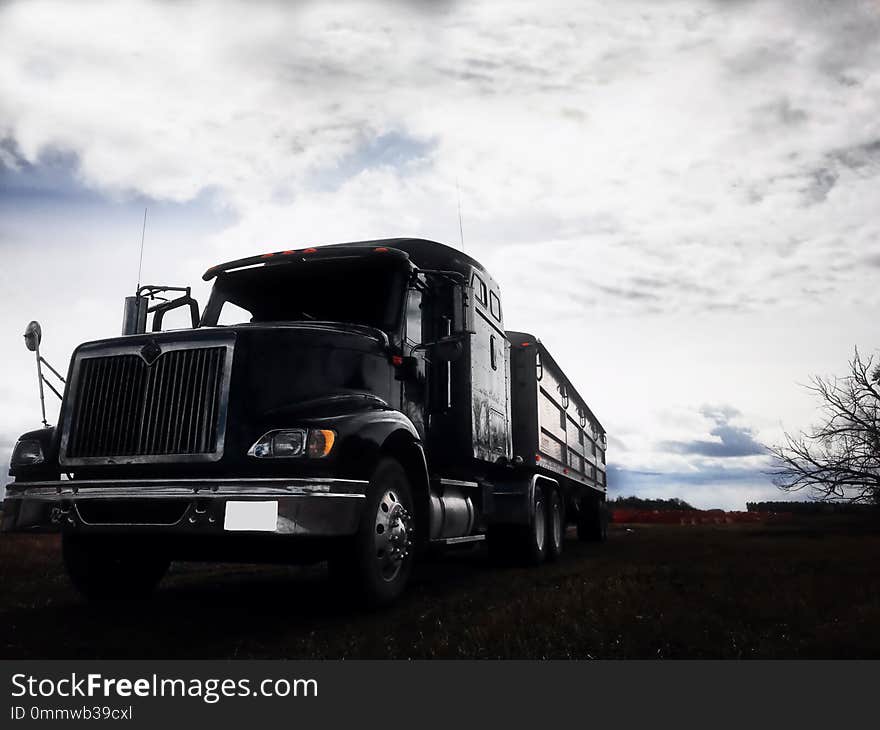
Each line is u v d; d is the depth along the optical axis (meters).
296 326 6.02
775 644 4.75
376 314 6.93
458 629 5.27
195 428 5.46
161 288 7.40
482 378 8.35
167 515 5.39
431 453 7.36
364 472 5.71
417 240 7.98
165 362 5.65
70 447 5.76
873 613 5.53
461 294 7.16
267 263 7.34
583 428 14.88
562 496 12.36
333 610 5.94
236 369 5.52
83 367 5.89
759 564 9.32
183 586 7.91
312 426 5.38
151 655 4.58
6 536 13.01
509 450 9.56
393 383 6.75
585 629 5.12
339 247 7.27
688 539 15.52
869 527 17.97
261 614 5.93
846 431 17.69
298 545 5.50
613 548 13.54
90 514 5.57
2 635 5.13
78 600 6.71
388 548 5.95
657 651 4.57
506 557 9.87
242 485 5.21
